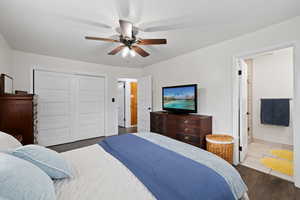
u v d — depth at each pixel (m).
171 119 3.17
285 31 1.96
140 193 0.89
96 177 1.08
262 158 2.81
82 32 2.25
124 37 1.95
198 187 0.92
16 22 1.95
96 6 1.61
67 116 3.86
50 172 1.00
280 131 3.54
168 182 0.97
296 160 1.90
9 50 2.87
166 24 2.02
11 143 1.43
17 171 0.74
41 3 1.55
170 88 3.45
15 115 2.24
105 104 4.49
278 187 1.92
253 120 3.91
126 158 1.38
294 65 1.90
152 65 4.48
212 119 2.88
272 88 3.64
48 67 3.53
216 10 1.71
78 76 4.04
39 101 3.47
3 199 0.62
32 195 0.70
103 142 1.95
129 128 5.77
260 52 2.21
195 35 2.39
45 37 2.44
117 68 4.70
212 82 2.88
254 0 1.54
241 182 1.15
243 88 2.72
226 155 2.34
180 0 1.53
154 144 1.71
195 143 2.71
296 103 1.89
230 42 2.58
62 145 3.68
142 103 4.71
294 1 1.56
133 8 1.66
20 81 3.19
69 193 0.90
